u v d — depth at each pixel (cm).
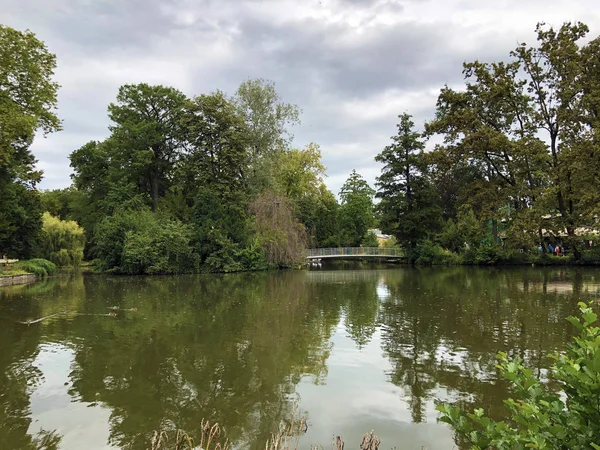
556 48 2988
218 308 1597
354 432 593
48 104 2470
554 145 3117
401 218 4300
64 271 3647
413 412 655
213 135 3791
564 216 2978
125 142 4031
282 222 3750
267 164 3828
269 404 691
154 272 3322
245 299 1852
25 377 826
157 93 4250
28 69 2302
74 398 724
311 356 948
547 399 257
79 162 4400
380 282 2562
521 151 2898
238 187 3819
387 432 593
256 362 909
